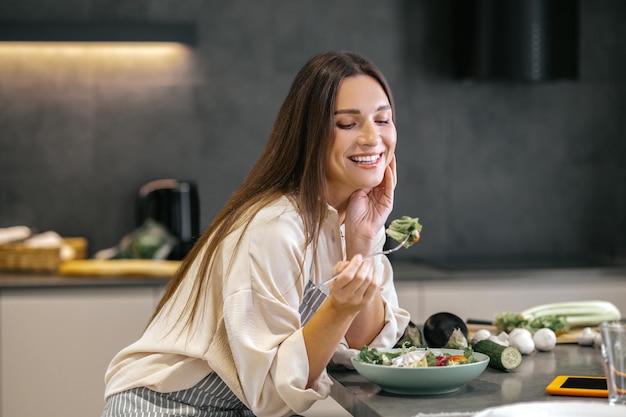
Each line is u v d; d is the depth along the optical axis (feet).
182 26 13.67
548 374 6.17
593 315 7.87
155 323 6.63
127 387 6.33
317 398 5.69
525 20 13.79
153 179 14.55
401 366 5.67
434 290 12.59
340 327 5.73
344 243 6.90
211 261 6.25
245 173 14.65
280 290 5.95
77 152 14.43
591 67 15.15
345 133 6.31
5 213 14.34
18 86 14.29
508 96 15.06
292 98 6.51
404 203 14.98
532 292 12.75
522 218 15.17
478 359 5.82
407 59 14.84
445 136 14.99
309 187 6.27
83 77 14.39
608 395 5.21
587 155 15.24
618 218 15.30
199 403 6.31
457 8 14.48
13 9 14.17
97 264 12.75
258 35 14.60
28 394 12.14
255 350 5.75
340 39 14.71
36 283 12.14
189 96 14.53
